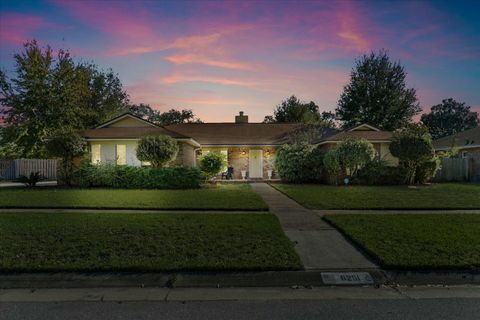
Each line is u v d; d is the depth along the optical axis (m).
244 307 4.53
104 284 5.36
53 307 4.55
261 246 6.80
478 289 5.22
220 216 9.85
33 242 7.02
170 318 4.19
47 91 34.12
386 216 9.83
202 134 28.61
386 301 4.73
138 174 18.28
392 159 23.94
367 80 47.81
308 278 5.55
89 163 19.44
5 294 5.04
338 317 4.20
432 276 5.57
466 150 26.31
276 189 17.55
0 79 33.78
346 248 7.01
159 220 9.22
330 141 23.48
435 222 8.94
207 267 5.66
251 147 26.83
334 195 14.45
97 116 41.88
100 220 9.21
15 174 27.88
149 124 23.73
